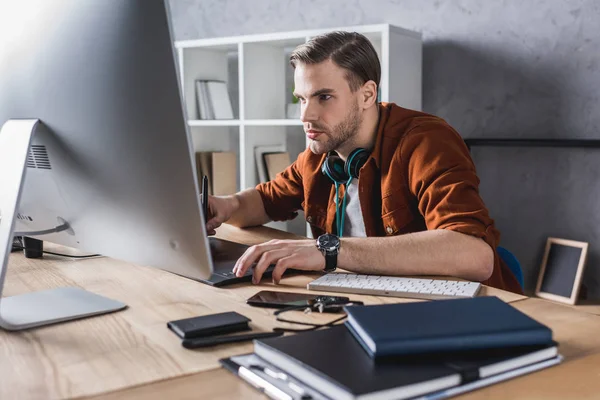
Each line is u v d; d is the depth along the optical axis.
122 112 1.01
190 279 1.39
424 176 1.75
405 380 0.75
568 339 1.00
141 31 0.96
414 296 1.24
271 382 0.81
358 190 1.94
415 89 3.46
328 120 1.89
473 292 1.24
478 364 0.81
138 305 1.20
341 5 3.85
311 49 1.87
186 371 0.88
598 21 3.02
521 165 3.31
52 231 1.27
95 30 1.01
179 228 1.03
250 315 1.13
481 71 3.38
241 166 3.92
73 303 1.18
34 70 1.11
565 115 3.15
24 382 0.85
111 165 1.06
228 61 4.43
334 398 0.74
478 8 3.36
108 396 0.80
